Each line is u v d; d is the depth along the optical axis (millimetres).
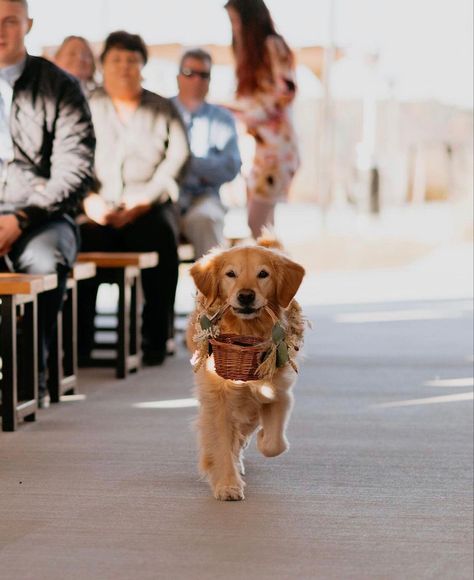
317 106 23469
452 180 21031
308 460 4633
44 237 5691
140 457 4656
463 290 12336
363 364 7383
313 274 14273
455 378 6836
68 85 5867
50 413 5629
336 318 9953
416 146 22984
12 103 5809
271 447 4105
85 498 3990
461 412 5730
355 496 4043
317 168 23062
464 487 4188
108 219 7348
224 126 8398
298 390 6387
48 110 5812
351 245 16281
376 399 6105
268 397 4090
